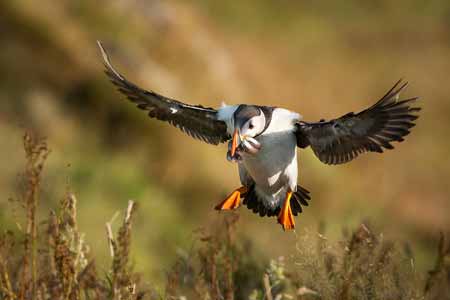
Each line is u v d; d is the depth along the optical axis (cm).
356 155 765
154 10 1984
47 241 684
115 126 1744
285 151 785
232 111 797
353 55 2530
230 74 2044
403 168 2197
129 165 1641
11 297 651
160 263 1306
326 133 771
